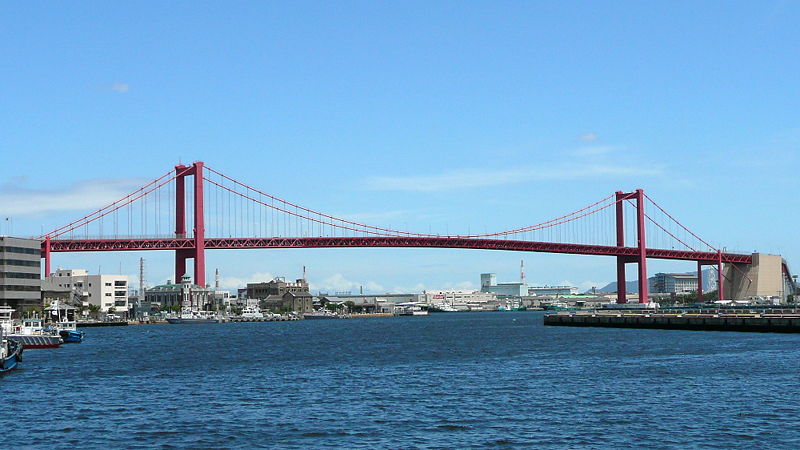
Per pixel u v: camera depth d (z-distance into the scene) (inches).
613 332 7504.9
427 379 3668.8
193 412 2800.2
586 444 2242.9
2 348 4173.2
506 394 3125.0
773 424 2442.2
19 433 2475.4
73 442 2348.7
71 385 3585.1
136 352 5693.9
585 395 3048.7
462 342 6540.4
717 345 5354.3
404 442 2301.9
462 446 2245.3
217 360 4904.0
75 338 7037.4
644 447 2198.6
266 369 4254.4
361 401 3009.4
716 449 2166.6
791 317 6948.8
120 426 2564.0
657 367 3961.6
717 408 2704.2
